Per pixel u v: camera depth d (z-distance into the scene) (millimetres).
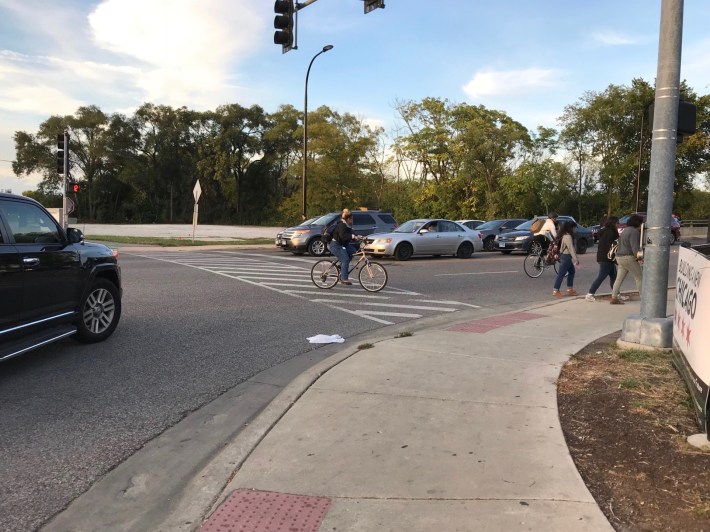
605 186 50000
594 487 3221
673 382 5094
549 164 45938
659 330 6266
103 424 4477
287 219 59812
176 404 4957
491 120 51125
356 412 4461
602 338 7156
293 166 54969
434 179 51469
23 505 3230
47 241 6156
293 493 3205
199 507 3125
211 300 10516
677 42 6145
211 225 75438
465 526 2809
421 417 4336
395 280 14281
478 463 3514
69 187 27938
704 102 46094
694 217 57344
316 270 12617
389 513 2955
